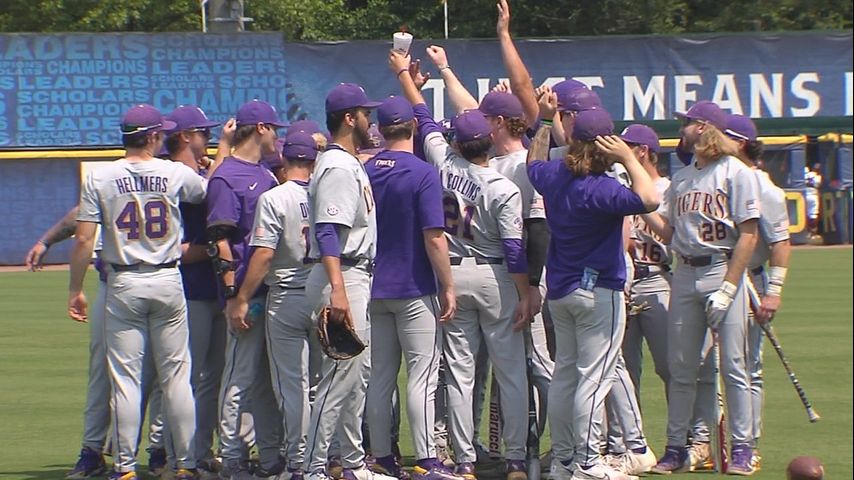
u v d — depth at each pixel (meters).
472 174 28.61
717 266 29.45
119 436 28.19
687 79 111.56
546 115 28.98
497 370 29.14
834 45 112.44
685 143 31.48
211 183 28.47
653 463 30.27
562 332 28.08
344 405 27.30
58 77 104.50
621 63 110.56
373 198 27.58
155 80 105.69
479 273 28.62
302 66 107.12
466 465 28.75
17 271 95.75
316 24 150.12
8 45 103.50
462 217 28.66
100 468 30.23
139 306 27.95
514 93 31.42
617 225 27.36
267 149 29.14
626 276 28.31
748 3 150.62
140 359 28.30
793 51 112.25
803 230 113.31
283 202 27.61
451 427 28.88
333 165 26.28
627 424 30.12
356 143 27.28
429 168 28.08
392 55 31.61
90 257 28.20
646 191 26.30
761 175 30.45
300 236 27.80
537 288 29.14
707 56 111.50
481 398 31.72
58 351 51.09
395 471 29.22
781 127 111.50
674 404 30.34
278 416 29.98
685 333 29.94
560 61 110.06
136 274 27.92
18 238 104.38
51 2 143.88
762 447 32.69
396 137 28.39
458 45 107.12
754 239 29.00
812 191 113.50
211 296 30.05
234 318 28.09
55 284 81.44
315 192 26.44
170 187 28.12
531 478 29.14
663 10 146.50
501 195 28.30
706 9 151.88
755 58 112.00
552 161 28.05
